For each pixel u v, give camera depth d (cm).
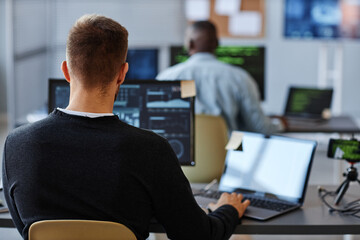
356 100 693
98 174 130
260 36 648
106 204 131
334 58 679
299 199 186
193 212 138
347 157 191
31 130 136
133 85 211
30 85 530
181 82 209
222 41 674
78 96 135
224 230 153
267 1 672
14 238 330
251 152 203
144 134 134
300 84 690
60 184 132
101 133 132
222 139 244
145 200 133
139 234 136
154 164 132
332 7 639
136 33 649
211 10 643
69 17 620
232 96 303
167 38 650
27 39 524
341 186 198
